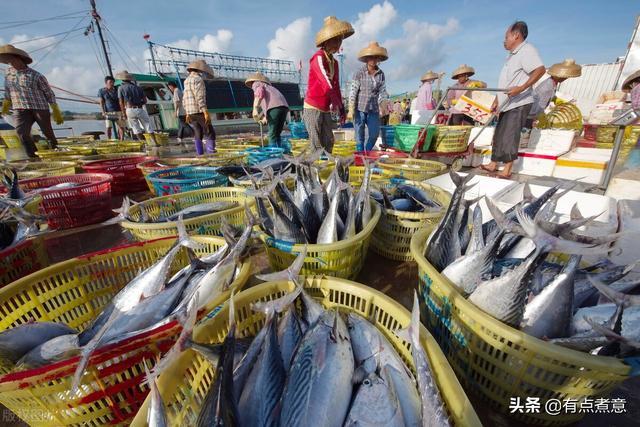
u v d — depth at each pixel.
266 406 1.70
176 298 2.40
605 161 5.73
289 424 1.59
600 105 10.41
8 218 3.37
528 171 6.80
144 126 12.50
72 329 2.37
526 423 1.81
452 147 7.70
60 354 2.04
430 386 1.46
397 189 4.29
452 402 1.35
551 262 2.55
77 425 1.72
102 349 1.61
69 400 1.64
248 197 4.04
